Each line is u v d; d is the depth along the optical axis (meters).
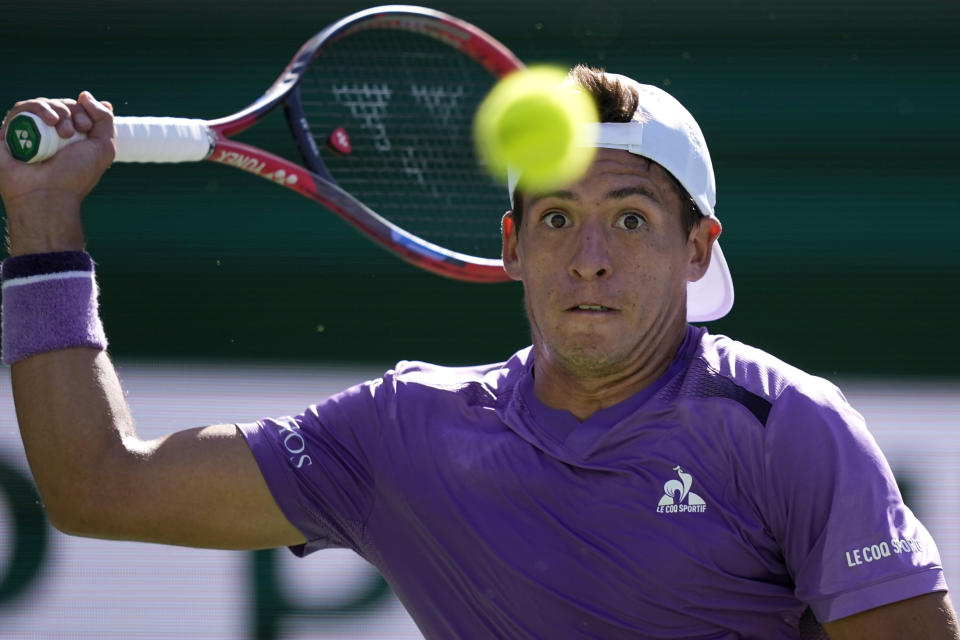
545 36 20.33
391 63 17.80
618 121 7.05
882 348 19.25
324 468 7.73
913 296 19.33
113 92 19.62
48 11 19.50
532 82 7.29
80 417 7.30
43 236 7.41
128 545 16.17
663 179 7.16
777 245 19.45
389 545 7.73
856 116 19.69
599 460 7.05
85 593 16.08
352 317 19.00
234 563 16.23
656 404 7.02
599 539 7.00
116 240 18.67
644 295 7.06
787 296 19.33
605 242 7.03
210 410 17.56
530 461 7.21
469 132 17.36
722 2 20.00
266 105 10.39
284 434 7.77
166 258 18.72
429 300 19.12
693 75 20.05
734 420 6.88
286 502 7.68
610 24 20.17
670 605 6.93
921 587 6.53
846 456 6.71
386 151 17.59
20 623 15.97
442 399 7.65
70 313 7.38
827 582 6.63
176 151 9.45
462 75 17.39
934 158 19.62
